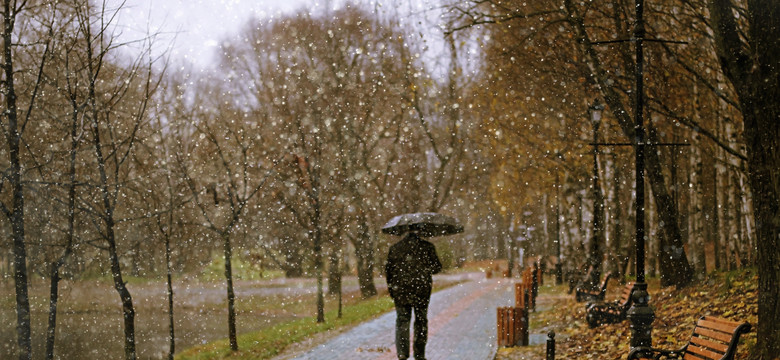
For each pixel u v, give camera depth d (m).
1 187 10.19
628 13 17.58
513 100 26.67
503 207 35.88
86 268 14.35
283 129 26.36
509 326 13.04
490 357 11.78
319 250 21.28
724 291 12.73
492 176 35.25
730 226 15.54
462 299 25.64
